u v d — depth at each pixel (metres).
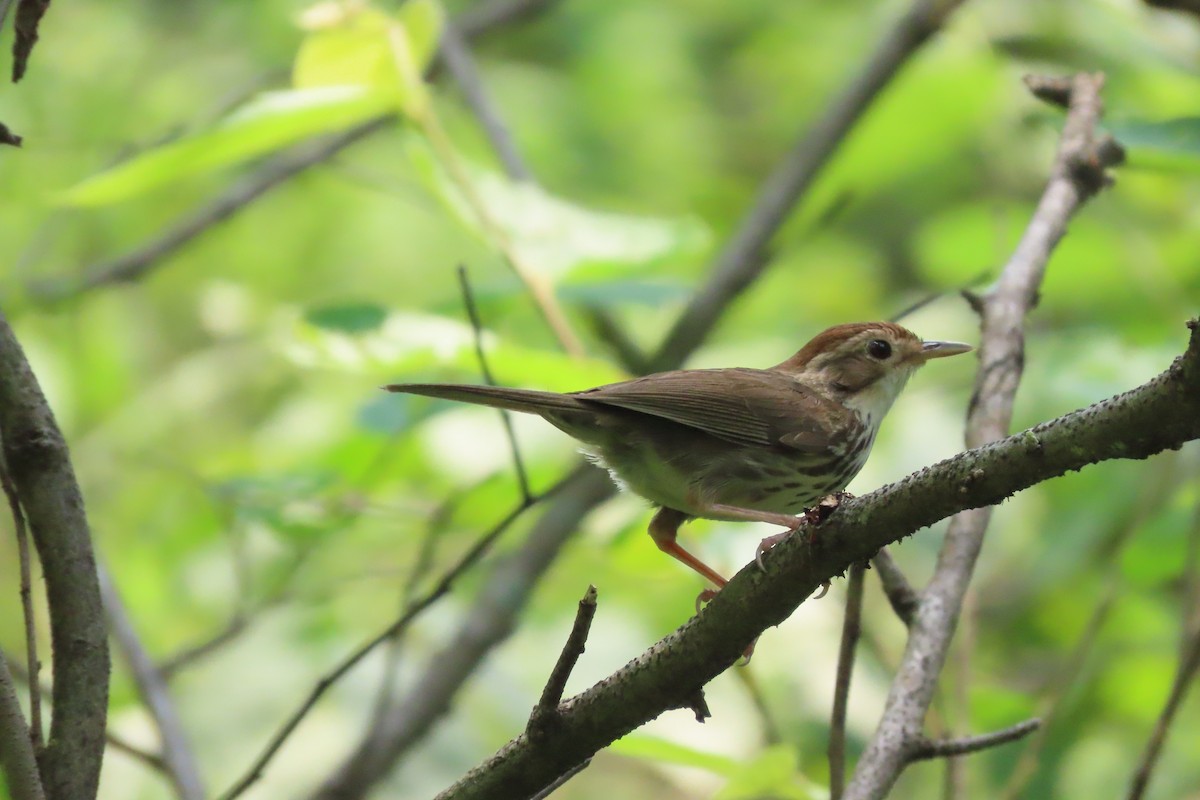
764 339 14.70
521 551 10.95
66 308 12.99
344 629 12.80
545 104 18.05
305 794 11.23
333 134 14.80
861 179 17.00
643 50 18.61
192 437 14.88
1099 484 11.84
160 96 16.30
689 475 8.26
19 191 15.20
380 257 16.81
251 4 17.34
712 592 7.80
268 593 11.37
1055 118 9.16
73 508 5.47
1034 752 8.65
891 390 9.38
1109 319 13.16
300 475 9.87
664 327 15.46
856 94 13.74
